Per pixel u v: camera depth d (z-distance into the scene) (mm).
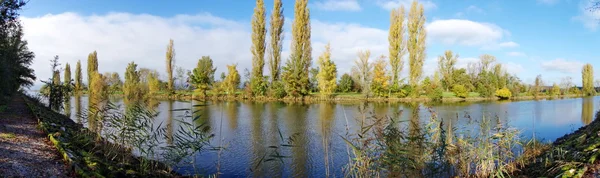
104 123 10398
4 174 5121
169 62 52750
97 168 6000
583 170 6160
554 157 8242
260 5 45875
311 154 11484
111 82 60562
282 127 18031
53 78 20406
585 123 19984
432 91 45000
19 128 9914
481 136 8898
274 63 47000
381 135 7293
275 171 9594
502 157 8805
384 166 7223
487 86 52312
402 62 45875
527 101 44906
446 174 7961
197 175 8086
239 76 50969
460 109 30281
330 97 44906
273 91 45375
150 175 7188
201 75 50688
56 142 7668
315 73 54844
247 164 10227
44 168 5824
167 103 37875
